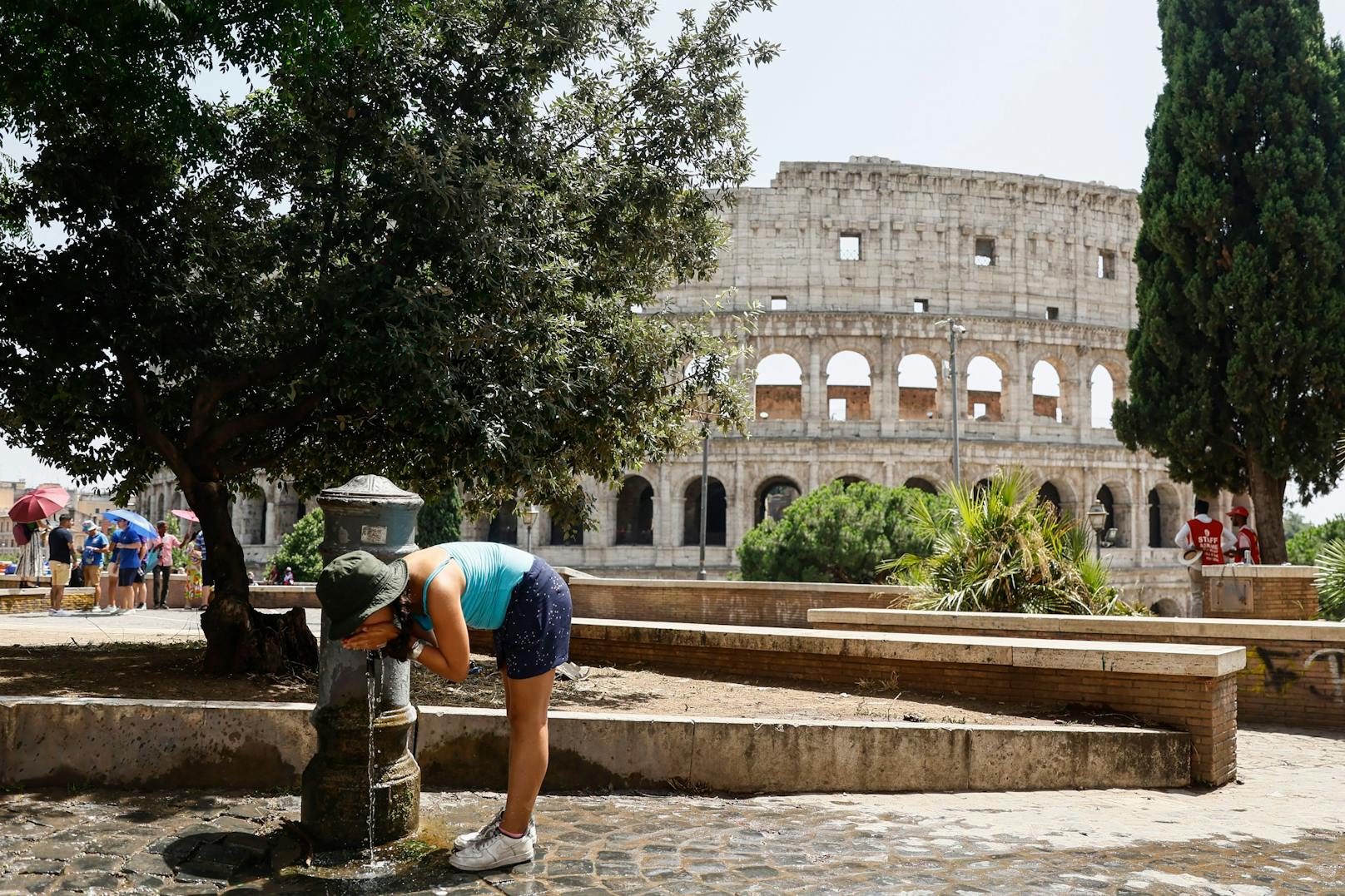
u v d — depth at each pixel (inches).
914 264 2736.2
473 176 530.3
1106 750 426.6
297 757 364.2
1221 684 452.1
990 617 691.4
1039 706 501.4
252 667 545.3
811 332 2659.9
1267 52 1556.3
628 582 1254.3
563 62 636.1
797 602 1154.0
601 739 388.2
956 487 831.1
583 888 273.1
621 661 664.4
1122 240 2896.2
